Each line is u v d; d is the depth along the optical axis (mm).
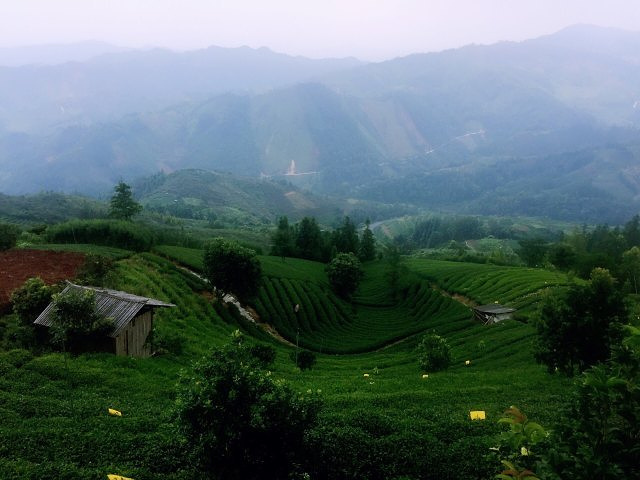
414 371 47875
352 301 97500
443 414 25375
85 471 17312
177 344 42938
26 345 36062
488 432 21781
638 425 8672
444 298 92500
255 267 66938
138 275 63750
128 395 28594
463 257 146625
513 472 8438
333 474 18266
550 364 34094
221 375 14805
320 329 76812
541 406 26391
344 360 59656
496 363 48188
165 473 18125
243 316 69750
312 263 118250
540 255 135375
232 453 14648
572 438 9094
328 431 20594
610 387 8734
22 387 27797
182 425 14820
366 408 27531
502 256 149250
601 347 31000
